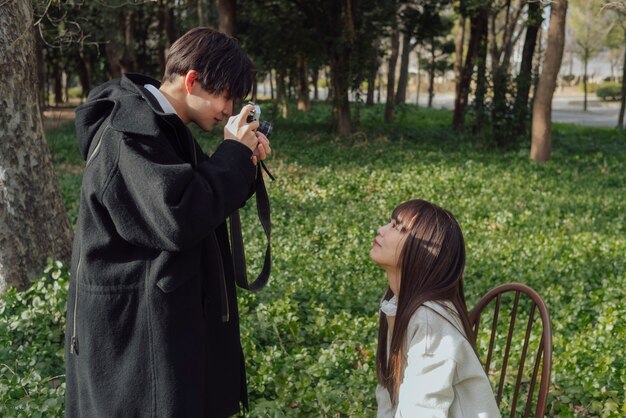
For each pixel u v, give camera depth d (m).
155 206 2.07
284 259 7.48
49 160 5.50
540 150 18.28
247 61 2.37
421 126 28.64
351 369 4.50
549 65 17.92
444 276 2.42
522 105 20.62
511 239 9.45
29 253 5.33
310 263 7.39
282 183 13.66
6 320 4.91
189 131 2.32
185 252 2.23
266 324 4.91
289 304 5.29
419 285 2.43
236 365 2.54
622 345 5.08
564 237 9.37
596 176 16.62
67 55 35.91
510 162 18.06
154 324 2.21
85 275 2.26
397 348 2.42
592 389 4.34
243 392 2.63
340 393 3.88
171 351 2.22
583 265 7.85
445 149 20.70
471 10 22.25
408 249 2.45
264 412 3.57
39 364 4.30
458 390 2.34
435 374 2.28
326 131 25.14
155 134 2.16
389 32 27.77
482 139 21.48
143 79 2.46
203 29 2.35
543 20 19.98
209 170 2.20
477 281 7.12
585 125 37.19
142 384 2.24
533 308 2.80
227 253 2.54
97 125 2.29
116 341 2.24
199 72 2.29
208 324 2.38
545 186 14.68
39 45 21.56
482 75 21.62
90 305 2.25
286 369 4.21
